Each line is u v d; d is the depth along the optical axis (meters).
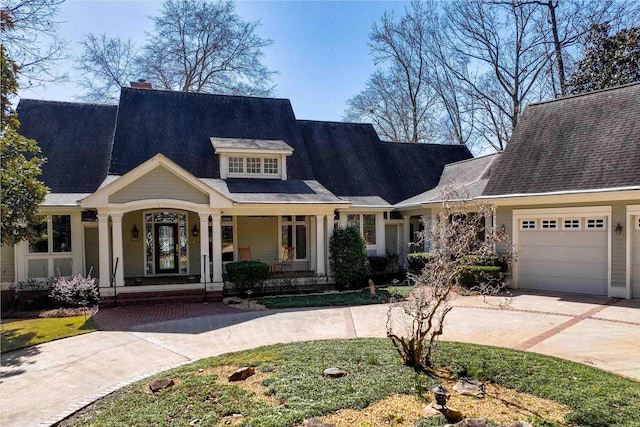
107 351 8.29
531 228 14.25
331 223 16.08
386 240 20.39
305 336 8.99
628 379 5.84
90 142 17.38
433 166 23.00
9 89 11.41
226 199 13.98
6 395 6.11
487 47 28.48
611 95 14.54
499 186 14.95
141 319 11.20
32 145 12.10
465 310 10.99
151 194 13.45
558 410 4.78
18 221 11.85
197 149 17.62
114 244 13.21
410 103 32.50
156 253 16.97
